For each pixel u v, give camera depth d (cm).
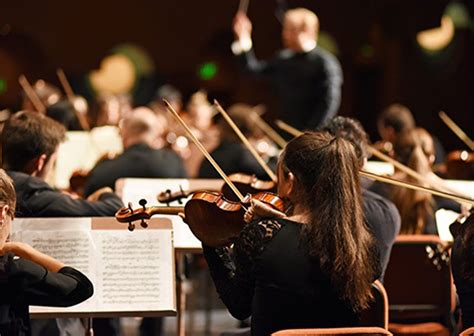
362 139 555
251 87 1980
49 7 1928
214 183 641
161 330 770
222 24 1973
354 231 421
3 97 1916
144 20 1958
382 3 1906
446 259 561
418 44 1859
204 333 902
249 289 428
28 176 548
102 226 502
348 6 1928
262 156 868
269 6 1953
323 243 415
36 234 496
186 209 462
